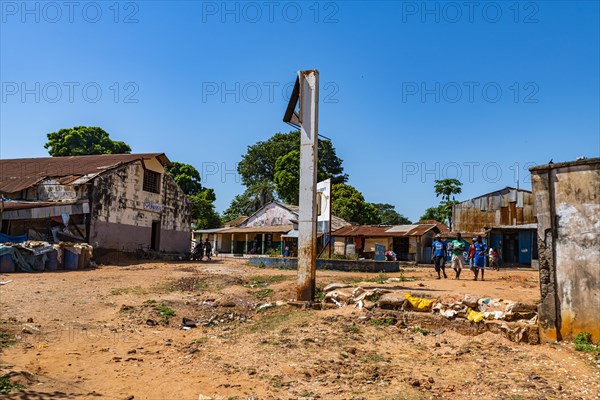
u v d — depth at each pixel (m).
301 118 14.07
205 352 8.97
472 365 8.04
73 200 26.52
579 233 8.97
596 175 8.89
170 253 32.03
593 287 8.72
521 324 9.50
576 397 6.49
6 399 6.08
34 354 8.58
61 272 20.52
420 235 37.69
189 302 14.09
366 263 23.22
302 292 13.38
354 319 11.20
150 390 6.87
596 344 8.56
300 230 13.68
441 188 55.94
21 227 25.55
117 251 27.75
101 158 31.80
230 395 6.62
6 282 16.39
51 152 53.16
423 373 7.59
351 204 56.25
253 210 62.06
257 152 66.81
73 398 6.39
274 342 9.48
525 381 7.16
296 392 6.72
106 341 9.87
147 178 31.41
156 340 10.11
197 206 56.28
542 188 9.47
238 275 19.34
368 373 7.57
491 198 40.84
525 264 36.16
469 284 15.11
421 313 10.77
